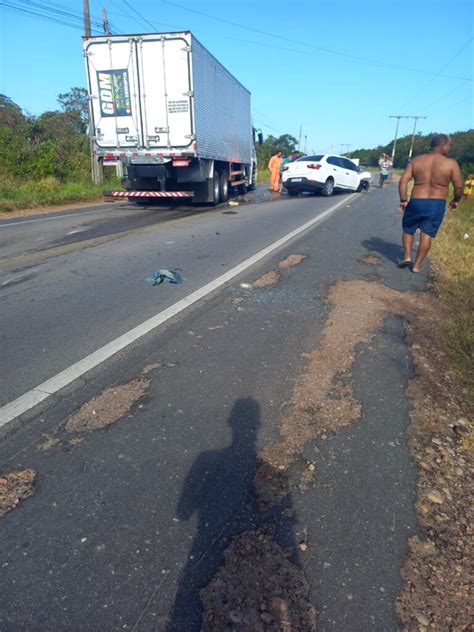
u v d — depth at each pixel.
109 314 4.89
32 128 22.58
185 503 2.35
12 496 2.38
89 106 12.34
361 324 4.66
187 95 11.88
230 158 16.22
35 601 1.85
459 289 5.90
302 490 2.46
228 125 15.73
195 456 2.70
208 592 1.91
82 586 1.91
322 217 11.90
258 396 3.32
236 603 1.87
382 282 6.14
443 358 3.99
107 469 2.58
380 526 2.24
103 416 3.07
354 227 10.40
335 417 3.09
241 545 2.13
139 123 12.24
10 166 19.50
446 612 1.85
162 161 12.45
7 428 2.93
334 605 1.87
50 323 4.64
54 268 6.77
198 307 5.11
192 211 13.44
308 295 5.55
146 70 11.88
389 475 2.58
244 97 18.28
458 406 3.28
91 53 11.96
